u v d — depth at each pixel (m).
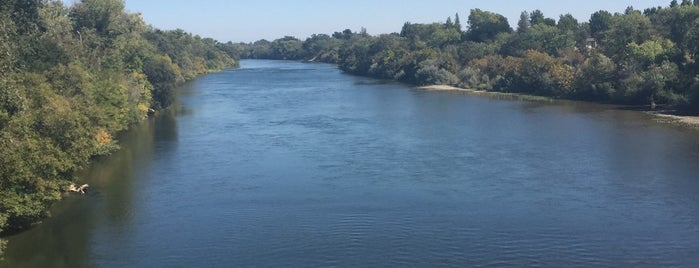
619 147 67.19
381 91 142.62
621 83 110.31
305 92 140.25
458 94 134.50
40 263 36.72
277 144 72.06
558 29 180.50
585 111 99.50
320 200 48.50
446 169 58.22
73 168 50.84
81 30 110.12
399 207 46.38
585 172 56.31
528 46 161.50
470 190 50.81
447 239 39.66
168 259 37.28
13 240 40.50
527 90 134.00
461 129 81.75
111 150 67.75
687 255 36.59
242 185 53.41
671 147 66.56
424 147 69.19
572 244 38.56
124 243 39.84
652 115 92.06
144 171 58.91
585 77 119.00
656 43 114.62
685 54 105.12
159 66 111.56
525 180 53.81
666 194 48.69
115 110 76.44
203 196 50.12
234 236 40.84
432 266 35.62
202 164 61.66
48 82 62.53
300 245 39.03
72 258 37.47
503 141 72.25
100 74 81.62
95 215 45.44
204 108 109.00
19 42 69.62
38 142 43.94
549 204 46.69
